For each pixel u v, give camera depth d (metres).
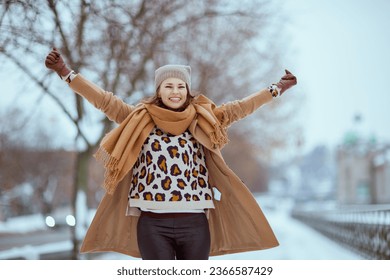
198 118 5.20
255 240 5.35
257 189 127.12
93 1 11.98
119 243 5.43
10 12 10.69
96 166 39.12
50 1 11.02
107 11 12.78
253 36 19.55
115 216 5.37
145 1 14.05
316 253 22.56
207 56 19.84
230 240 5.48
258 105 5.57
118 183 5.23
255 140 34.81
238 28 18.78
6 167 33.12
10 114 25.09
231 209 5.40
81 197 18.28
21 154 38.84
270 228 5.21
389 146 72.12
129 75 15.24
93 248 5.36
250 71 24.45
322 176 144.62
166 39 15.54
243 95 24.81
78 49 13.46
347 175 77.94
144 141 5.11
